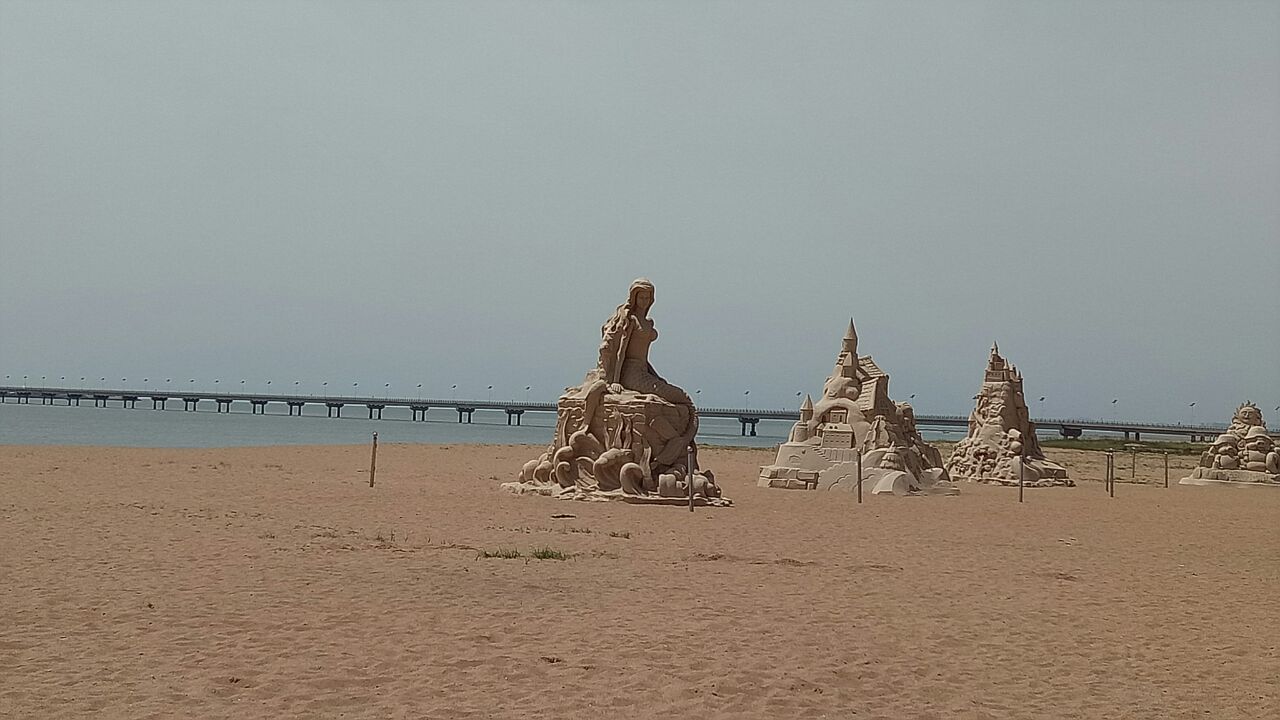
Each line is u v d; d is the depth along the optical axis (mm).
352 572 13172
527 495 26250
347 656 8977
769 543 18234
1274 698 8812
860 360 38094
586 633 10211
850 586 13727
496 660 9023
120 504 20656
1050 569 16156
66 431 69750
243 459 39031
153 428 80812
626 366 27719
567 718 7496
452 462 42781
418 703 7715
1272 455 42781
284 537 16531
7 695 7562
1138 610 12789
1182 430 110500
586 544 17172
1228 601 13648
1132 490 38781
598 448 26484
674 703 7988
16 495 21703
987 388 45000
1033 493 35656
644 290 27703
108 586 11742
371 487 27312
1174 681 9336
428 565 14008
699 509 24469
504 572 13672
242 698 7711
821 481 33750
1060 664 9844
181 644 9219
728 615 11383
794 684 8656
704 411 132250
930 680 9062
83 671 8281
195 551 14609
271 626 10016
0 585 11586
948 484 34500
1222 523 25141
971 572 15500
